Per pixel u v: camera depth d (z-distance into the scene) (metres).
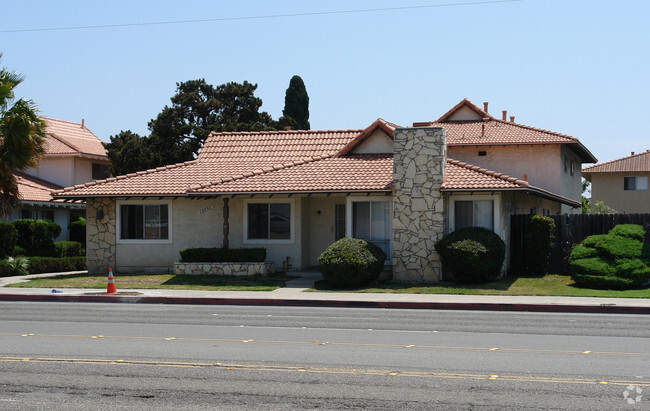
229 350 10.91
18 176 38.53
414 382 8.69
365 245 21.78
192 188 24.41
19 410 7.50
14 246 28.31
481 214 22.75
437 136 22.41
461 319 15.35
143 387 8.45
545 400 7.82
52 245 31.47
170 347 11.20
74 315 15.90
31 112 26.47
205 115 50.38
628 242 21.22
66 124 48.47
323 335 12.59
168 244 26.28
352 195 23.66
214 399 7.89
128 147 45.53
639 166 52.38
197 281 22.94
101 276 25.62
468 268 21.28
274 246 25.73
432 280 22.20
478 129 35.78
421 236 22.38
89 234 26.75
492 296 19.27
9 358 10.23
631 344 11.58
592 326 14.06
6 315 15.88
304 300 18.70
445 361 10.02
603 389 8.31
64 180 41.97
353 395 8.05
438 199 22.30
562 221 23.73
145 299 19.39
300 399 7.88
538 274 23.59
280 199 25.66
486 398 7.90
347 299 18.73
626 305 17.03
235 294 19.98
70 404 7.72
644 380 8.78
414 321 14.90
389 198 23.42
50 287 22.11
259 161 28.50
